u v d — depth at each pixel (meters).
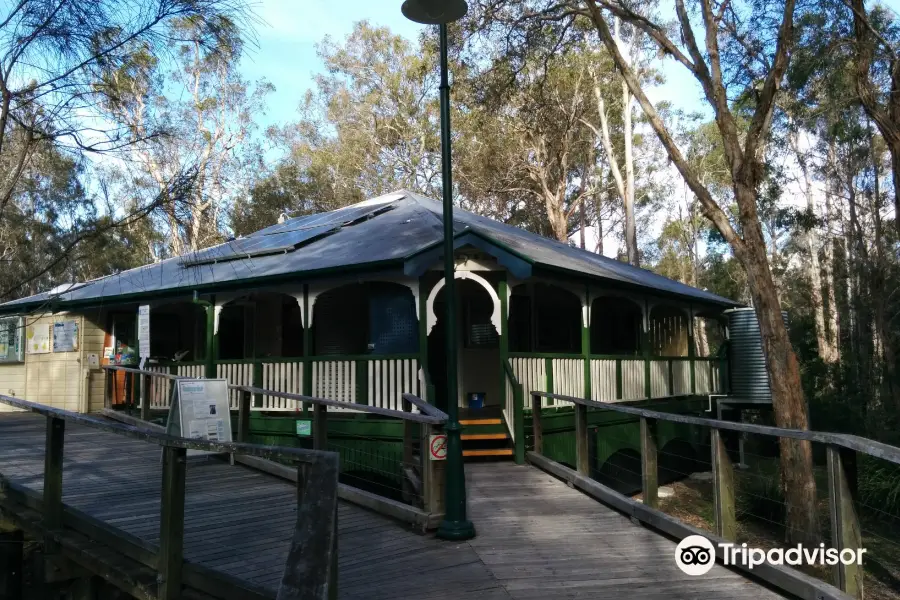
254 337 15.49
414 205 16.11
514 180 31.80
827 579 7.80
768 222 34.81
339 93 35.00
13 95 5.59
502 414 11.07
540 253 12.66
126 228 6.09
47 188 6.50
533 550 6.45
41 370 15.94
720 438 6.40
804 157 27.91
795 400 11.02
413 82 33.22
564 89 27.89
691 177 12.02
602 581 5.63
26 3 5.50
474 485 9.11
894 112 13.12
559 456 11.75
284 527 6.74
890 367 24.41
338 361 11.55
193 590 5.11
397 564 6.01
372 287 12.53
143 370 12.87
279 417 12.13
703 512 12.78
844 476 4.87
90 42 5.65
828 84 14.42
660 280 18.33
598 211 37.69
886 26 15.34
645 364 15.05
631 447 14.11
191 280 12.70
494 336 13.94
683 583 5.58
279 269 12.02
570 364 12.51
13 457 9.90
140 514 7.02
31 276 6.14
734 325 18.69
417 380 10.76
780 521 11.74
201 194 6.31
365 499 7.77
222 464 9.95
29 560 7.95
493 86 15.17
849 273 30.45
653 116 12.26
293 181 34.84
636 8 14.16
